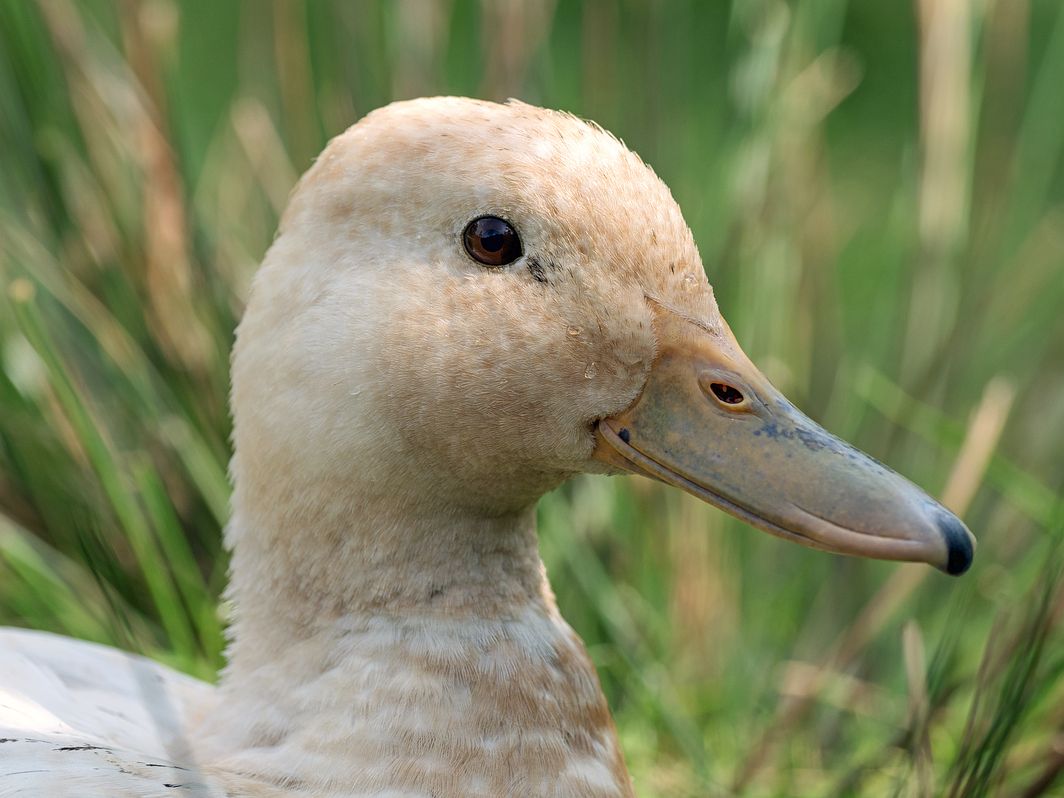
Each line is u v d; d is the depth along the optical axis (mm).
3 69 6008
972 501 6449
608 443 4039
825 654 6191
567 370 3951
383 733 3914
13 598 5855
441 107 4031
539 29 6348
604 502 6059
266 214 6453
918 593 6238
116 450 5695
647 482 6121
